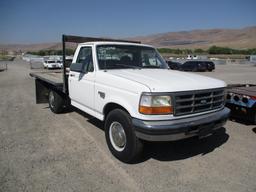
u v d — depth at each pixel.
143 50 5.45
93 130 5.69
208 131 3.95
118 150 4.18
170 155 4.40
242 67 39.56
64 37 5.89
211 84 4.05
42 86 7.76
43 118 6.68
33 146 4.74
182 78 4.07
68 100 6.99
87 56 5.13
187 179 3.62
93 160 4.17
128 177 3.66
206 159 4.26
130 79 3.92
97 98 4.60
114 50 5.03
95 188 3.37
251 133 5.62
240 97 6.06
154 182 3.54
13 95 10.61
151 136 3.48
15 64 49.78
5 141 4.98
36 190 3.31
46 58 36.97
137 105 3.62
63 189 3.34
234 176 3.70
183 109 3.67
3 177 3.61
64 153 4.44
